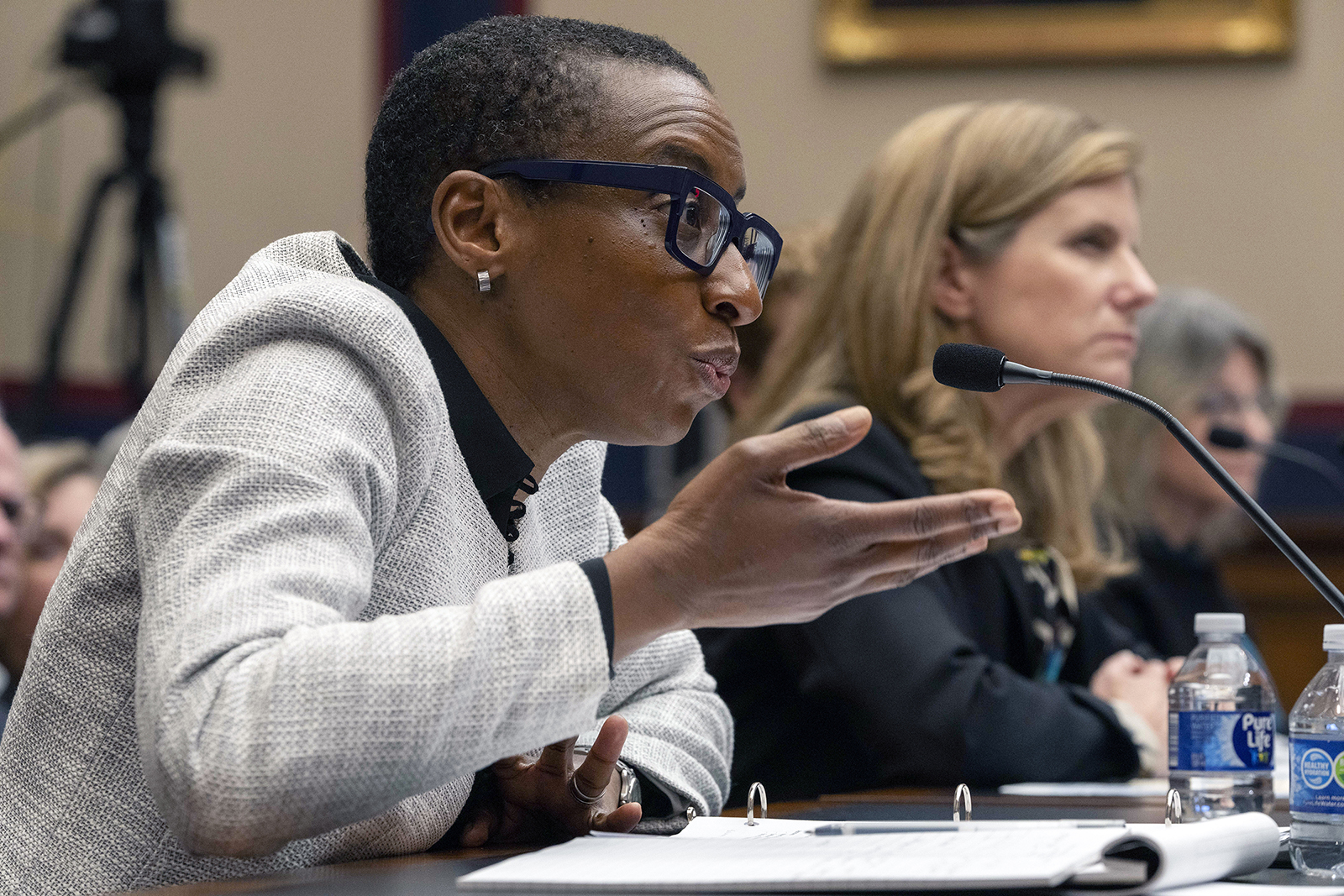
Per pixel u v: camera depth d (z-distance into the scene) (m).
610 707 4.42
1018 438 6.75
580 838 3.13
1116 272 6.52
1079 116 6.81
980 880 2.32
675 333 3.55
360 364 3.25
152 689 2.73
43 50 16.39
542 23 3.83
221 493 2.89
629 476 14.57
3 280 16.05
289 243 3.73
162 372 3.38
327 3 16.67
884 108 15.53
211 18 16.80
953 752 5.33
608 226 3.54
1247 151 15.03
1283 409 10.12
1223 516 9.68
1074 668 7.05
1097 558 7.35
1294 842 3.22
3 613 7.74
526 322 3.61
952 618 6.12
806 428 2.92
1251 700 4.50
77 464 8.34
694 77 3.78
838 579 2.97
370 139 3.96
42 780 3.17
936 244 6.56
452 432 3.53
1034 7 15.23
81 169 16.31
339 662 2.69
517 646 2.80
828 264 6.92
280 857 3.15
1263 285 14.95
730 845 2.91
